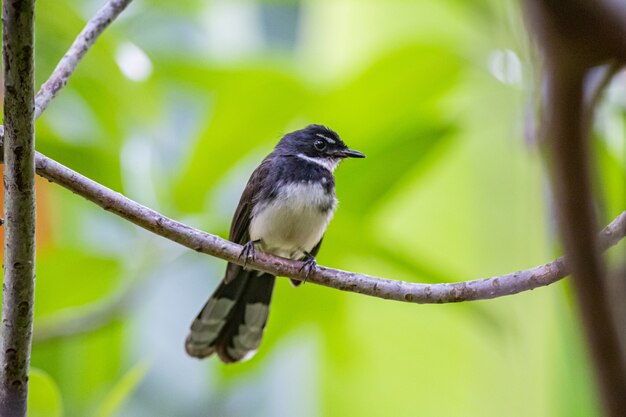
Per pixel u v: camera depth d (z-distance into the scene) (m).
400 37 11.20
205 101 11.77
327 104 10.45
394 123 10.57
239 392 12.77
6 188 5.41
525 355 9.74
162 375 12.81
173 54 11.60
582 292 1.78
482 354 10.67
